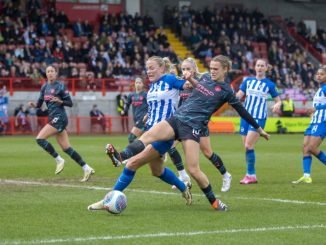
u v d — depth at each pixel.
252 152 22.47
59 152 37.38
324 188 20.73
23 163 30.08
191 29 75.56
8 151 38.41
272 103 65.69
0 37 62.44
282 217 14.67
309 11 88.56
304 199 17.95
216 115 65.69
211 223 13.84
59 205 16.33
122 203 14.84
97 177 23.98
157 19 80.31
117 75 65.00
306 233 12.79
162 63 18.12
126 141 48.91
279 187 21.06
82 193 18.89
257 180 23.27
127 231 12.87
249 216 14.78
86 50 65.31
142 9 79.50
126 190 19.72
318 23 89.06
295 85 72.62
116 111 63.75
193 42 74.31
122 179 15.15
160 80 18.19
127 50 67.81
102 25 69.69
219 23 76.31
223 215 14.91
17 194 18.59
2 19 64.00
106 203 14.84
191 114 15.16
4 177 23.75
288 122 65.31
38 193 18.84
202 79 15.73
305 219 14.41
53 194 18.61
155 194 18.73
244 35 77.19
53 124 23.38
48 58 62.56
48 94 23.39
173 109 18.19
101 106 63.28
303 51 79.75
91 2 76.56
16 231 12.82
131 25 71.06
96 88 63.25
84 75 63.50
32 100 60.44
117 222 13.88
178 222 13.94
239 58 71.75
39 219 14.22
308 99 69.94
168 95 18.05
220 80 15.49
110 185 21.27
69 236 12.34
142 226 13.43
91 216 14.65
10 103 59.84
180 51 74.19
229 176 20.00
